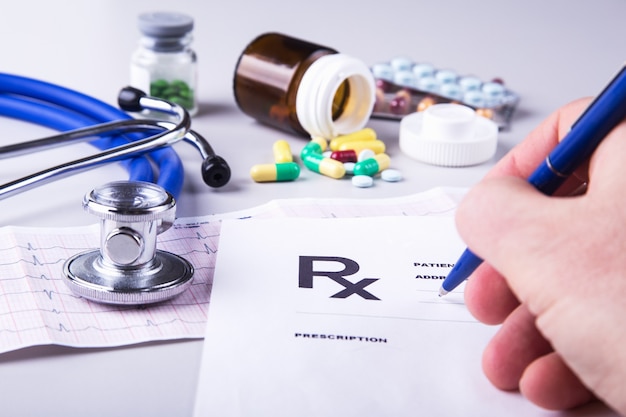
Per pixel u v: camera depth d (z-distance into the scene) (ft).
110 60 5.43
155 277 2.84
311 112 4.29
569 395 2.29
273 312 2.75
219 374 2.42
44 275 2.93
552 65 5.71
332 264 3.07
